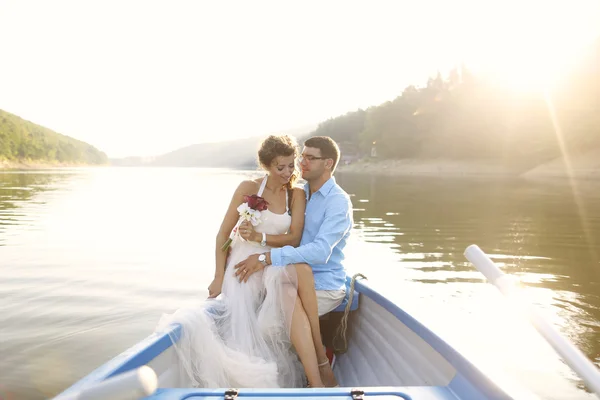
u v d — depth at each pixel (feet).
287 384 9.12
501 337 14.78
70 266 24.48
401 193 80.89
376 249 29.17
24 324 16.07
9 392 11.39
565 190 87.45
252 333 9.03
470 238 33.17
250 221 9.66
